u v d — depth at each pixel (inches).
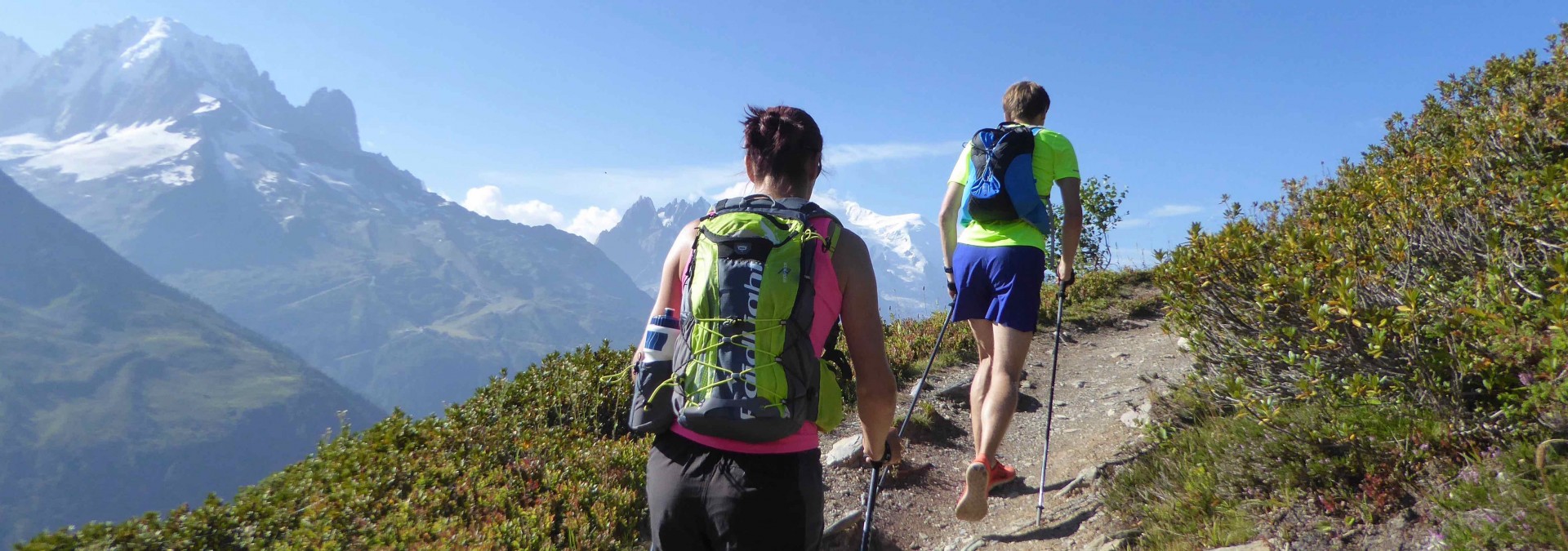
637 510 212.2
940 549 212.8
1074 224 182.5
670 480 92.4
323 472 207.3
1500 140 203.6
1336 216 221.3
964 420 322.0
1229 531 161.9
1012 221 181.6
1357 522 147.8
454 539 176.2
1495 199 177.5
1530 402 132.0
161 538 169.8
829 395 91.6
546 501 200.5
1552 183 153.7
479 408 266.2
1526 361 140.2
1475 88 315.6
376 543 174.6
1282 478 163.6
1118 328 495.8
